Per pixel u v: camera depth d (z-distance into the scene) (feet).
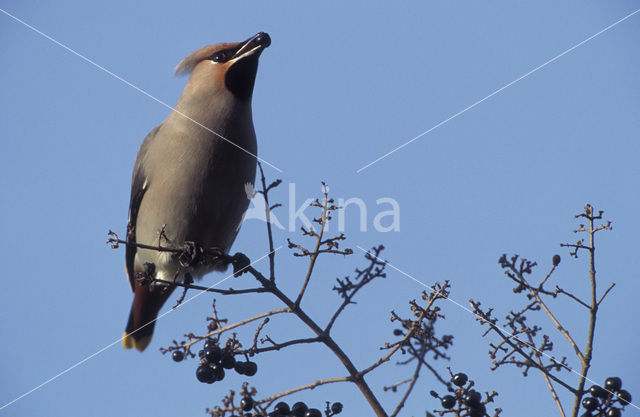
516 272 25.35
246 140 35.81
